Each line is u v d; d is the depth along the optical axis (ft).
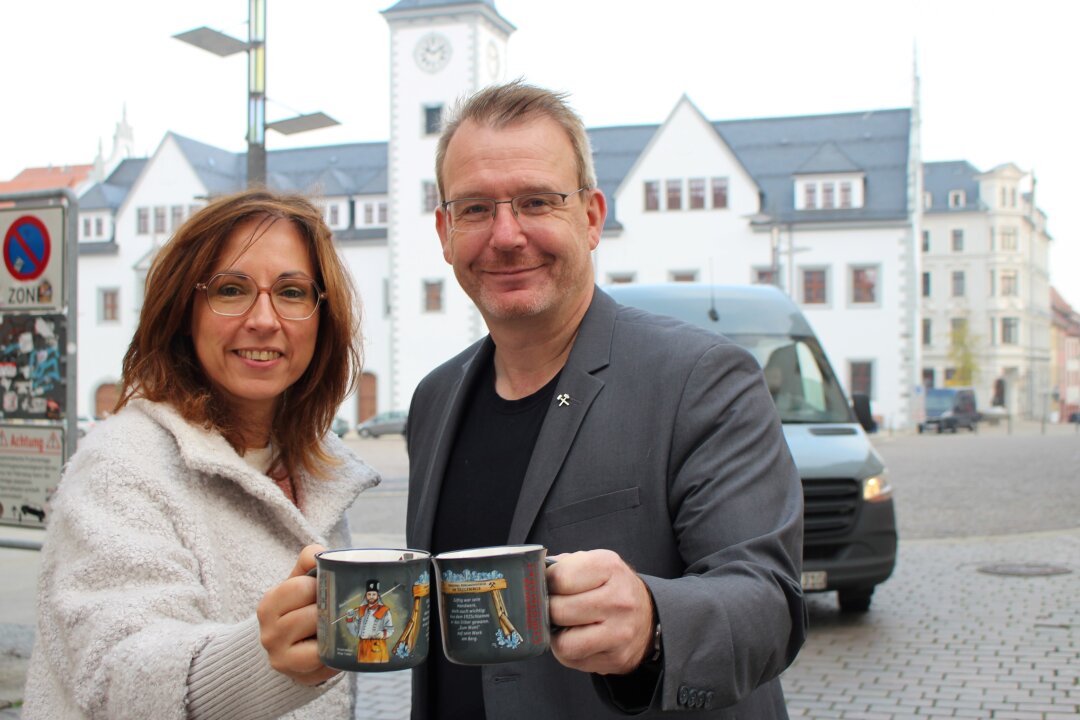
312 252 7.04
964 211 262.06
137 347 6.75
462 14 153.07
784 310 28.22
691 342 6.56
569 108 7.22
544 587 4.49
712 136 150.10
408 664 4.31
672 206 151.43
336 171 179.11
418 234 155.33
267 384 6.80
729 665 5.07
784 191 154.71
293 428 7.27
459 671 6.89
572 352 6.78
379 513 47.85
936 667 20.20
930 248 265.75
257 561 6.35
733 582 5.36
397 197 155.94
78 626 5.42
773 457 6.21
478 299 7.08
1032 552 33.76
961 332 244.63
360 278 166.09
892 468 71.36
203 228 6.71
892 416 146.41
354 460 7.61
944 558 33.01
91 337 176.04
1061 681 19.06
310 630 4.57
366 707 18.34
